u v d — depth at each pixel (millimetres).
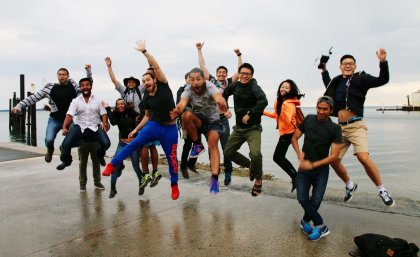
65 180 7375
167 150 4707
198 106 4852
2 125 71062
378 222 4441
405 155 20984
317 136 4059
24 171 8406
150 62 4383
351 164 17812
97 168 6539
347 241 3936
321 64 5387
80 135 6160
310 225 4281
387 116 128125
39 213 5223
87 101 6172
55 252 3889
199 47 6062
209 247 3891
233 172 8828
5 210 5391
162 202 5641
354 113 4633
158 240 4125
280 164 5426
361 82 4582
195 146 5168
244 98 5078
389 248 3393
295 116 5297
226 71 6742
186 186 6617
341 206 5078
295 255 3645
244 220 4684
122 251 3861
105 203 5680
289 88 5281
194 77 4637
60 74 6609
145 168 5875
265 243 3951
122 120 6023
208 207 5293
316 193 4105
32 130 19000
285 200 5492
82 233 4410
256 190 5098
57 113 6727
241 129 5145
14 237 4324
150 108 4559
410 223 4375
